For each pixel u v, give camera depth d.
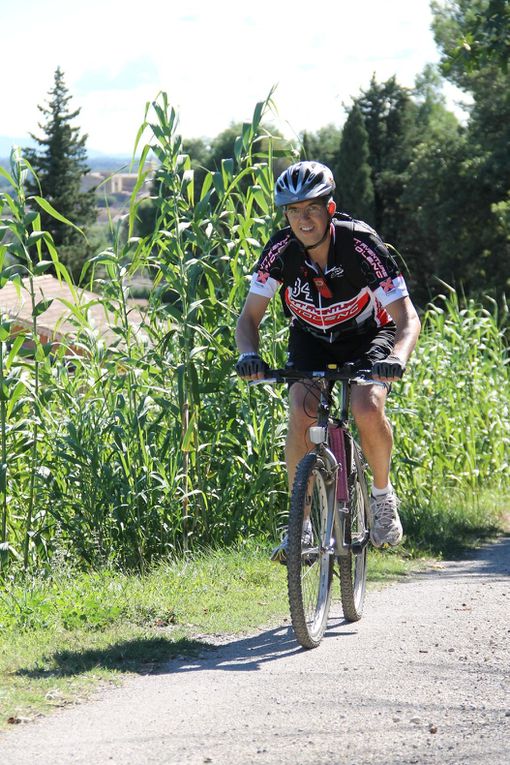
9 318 11.95
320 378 7.54
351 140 96.81
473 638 7.96
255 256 12.84
